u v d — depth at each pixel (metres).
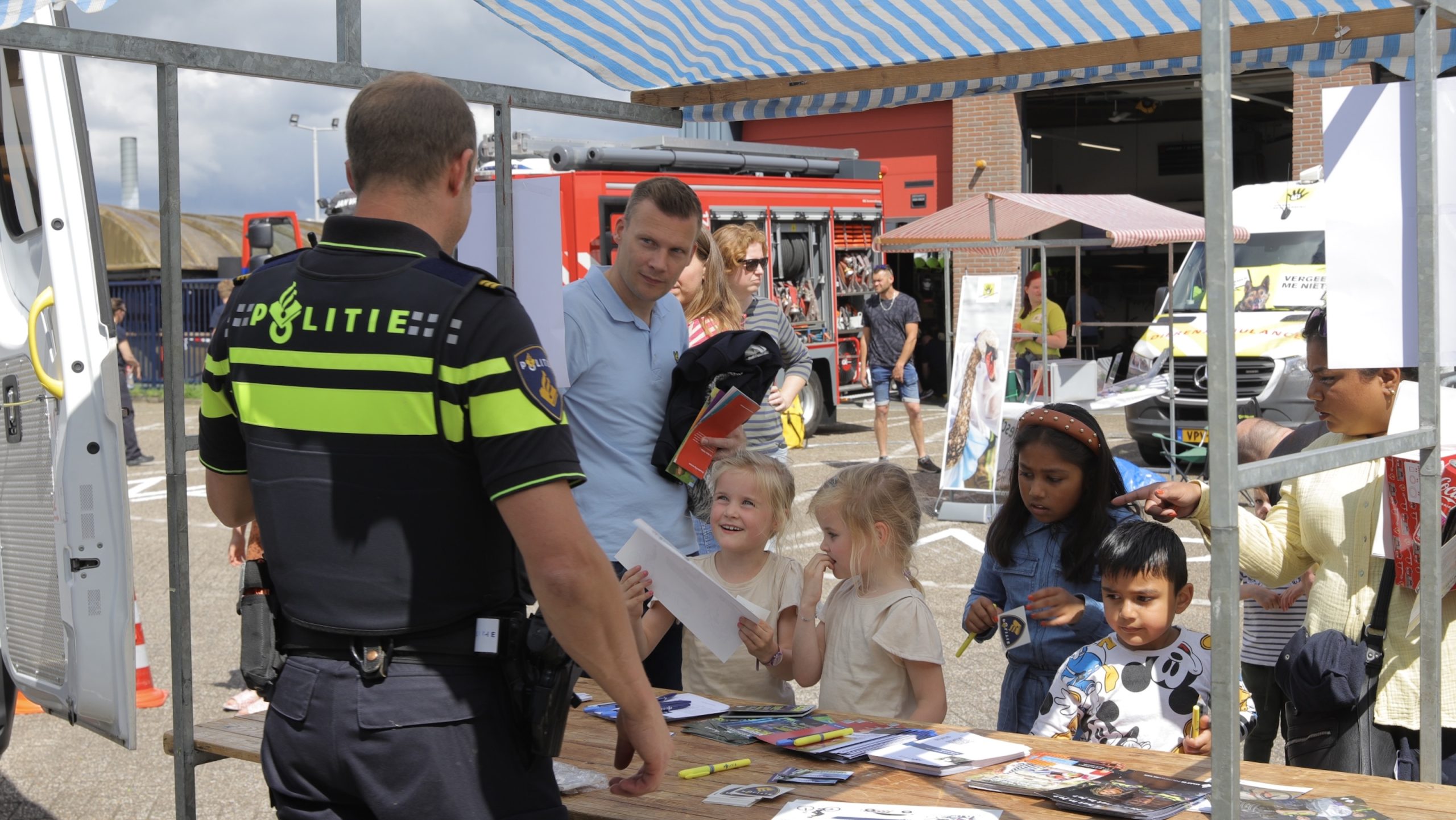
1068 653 3.15
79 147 3.69
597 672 1.88
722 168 13.83
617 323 3.66
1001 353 9.55
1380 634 2.83
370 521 1.87
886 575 3.17
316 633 1.90
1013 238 11.02
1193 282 11.36
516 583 1.96
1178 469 10.71
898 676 3.10
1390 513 2.76
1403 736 2.82
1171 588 2.84
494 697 1.91
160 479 13.83
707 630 2.88
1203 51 1.74
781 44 3.97
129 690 3.68
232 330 2.04
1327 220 2.60
